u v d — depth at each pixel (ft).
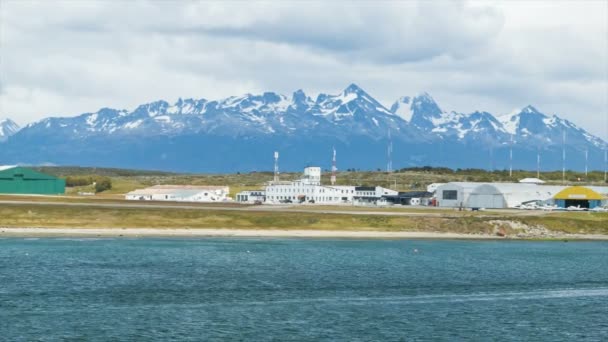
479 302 556.10
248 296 558.56
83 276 634.43
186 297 548.31
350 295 571.69
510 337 449.06
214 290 581.53
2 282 593.42
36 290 561.84
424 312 513.86
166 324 459.73
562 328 474.49
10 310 487.61
